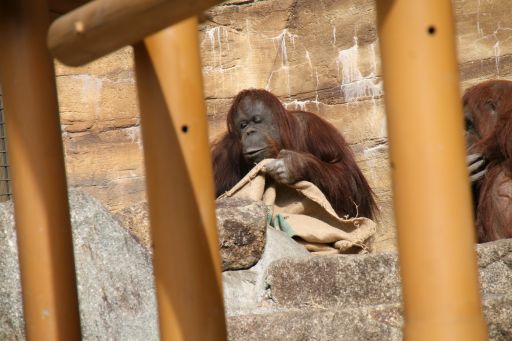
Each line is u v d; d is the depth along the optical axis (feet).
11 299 31.94
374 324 33.40
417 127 18.85
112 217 35.96
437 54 18.93
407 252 19.06
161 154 22.03
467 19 67.56
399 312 33.37
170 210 21.97
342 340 33.63
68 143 70.28
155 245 22.18
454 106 18.95
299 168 54.29
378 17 19.27
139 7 19.86
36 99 23.59
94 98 70.95
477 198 55.52
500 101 56.54
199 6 19.53
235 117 60.18
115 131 71.15
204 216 22.11
